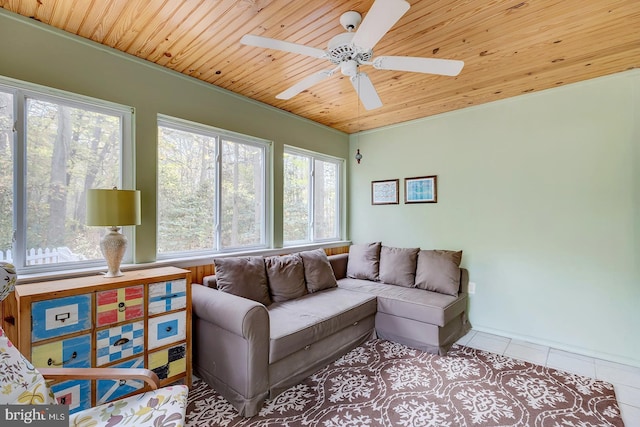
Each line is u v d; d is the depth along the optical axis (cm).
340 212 442
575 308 277
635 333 252
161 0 169
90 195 186
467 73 255
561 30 194
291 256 310
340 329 252
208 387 212
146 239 238
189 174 273
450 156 350
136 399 131
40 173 197
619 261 258
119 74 223
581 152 274
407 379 224
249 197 322
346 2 169
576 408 191
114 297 179
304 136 375
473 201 334
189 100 263
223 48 219
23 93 190
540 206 294
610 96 260
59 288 164
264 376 192
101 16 183
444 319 263
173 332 203
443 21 184
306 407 191
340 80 268
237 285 250
